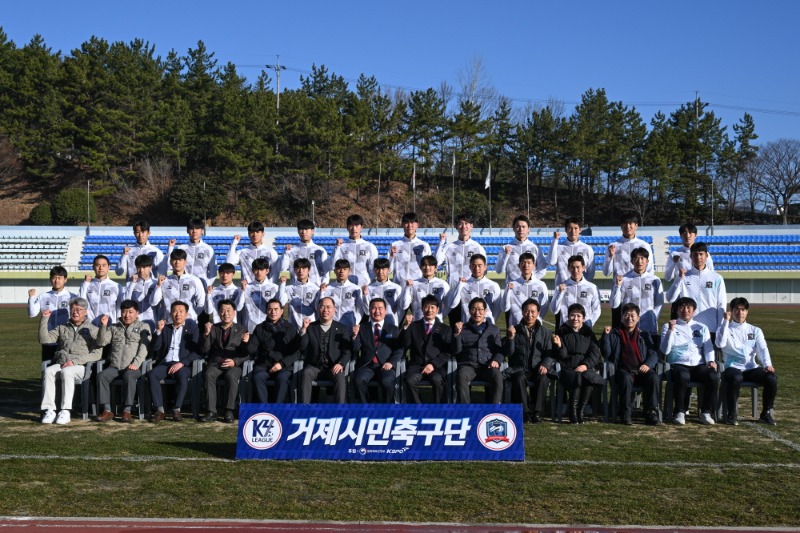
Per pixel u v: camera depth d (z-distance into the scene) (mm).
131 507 5938
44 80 54406
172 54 64875
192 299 11062
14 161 55469
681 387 9328
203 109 53375
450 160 60031
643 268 10547
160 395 9586
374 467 7160
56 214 47000
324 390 11602
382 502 6090
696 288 10508
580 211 59156
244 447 7488
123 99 53562
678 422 9359
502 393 9438
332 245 38406
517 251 11711
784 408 10422
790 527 5559
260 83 61906
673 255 11297
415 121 55094
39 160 54906
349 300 11047
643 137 58250
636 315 9641
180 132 52812
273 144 53844
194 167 55438
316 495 6270
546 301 10852
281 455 7457
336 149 51562
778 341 18844
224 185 52531
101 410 9727
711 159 56781
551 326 24891
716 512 5871
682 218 53969
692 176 54000
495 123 61000
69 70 52844
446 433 7488
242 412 7578
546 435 8703
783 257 36469
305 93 61344
